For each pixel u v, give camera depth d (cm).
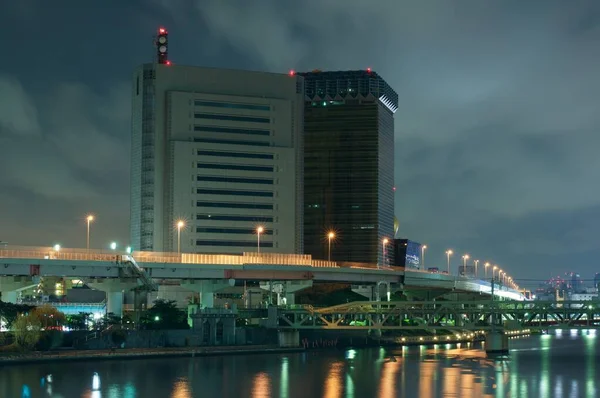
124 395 16588
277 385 18050
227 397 16525
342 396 16775
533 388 17975
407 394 17038
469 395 17012
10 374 18912
